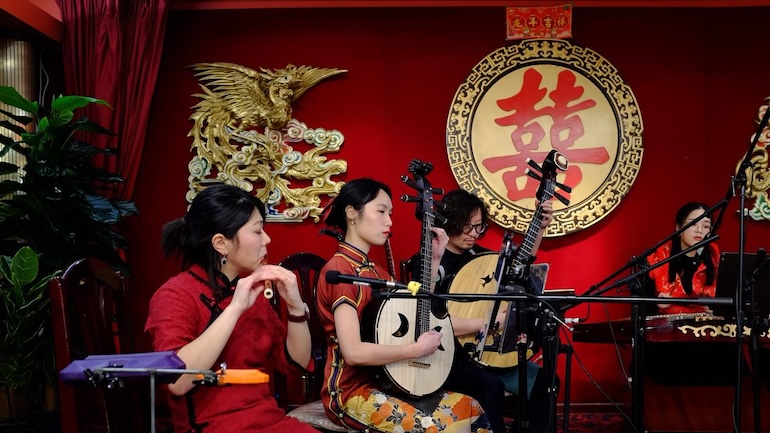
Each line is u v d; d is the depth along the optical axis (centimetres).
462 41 530
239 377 199
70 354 245
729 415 466
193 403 243
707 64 526
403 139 528
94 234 458
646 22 528
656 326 387
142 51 498
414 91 530
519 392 289
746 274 344
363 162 527
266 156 520
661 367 446
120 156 498
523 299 256
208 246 255
